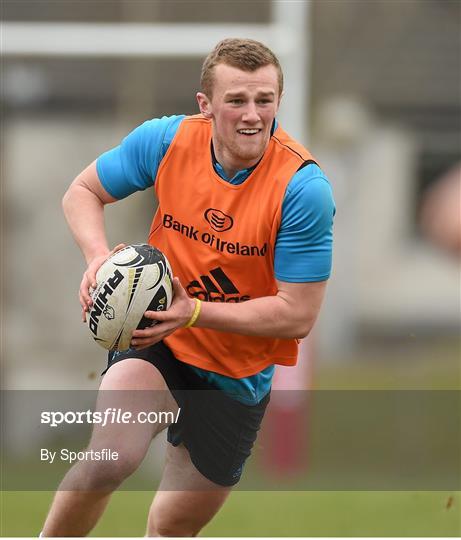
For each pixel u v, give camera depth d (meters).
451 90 58.44
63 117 49.50
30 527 25.16
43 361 42.62
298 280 15.13
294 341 16.75
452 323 57.97
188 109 48.50
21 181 48.78
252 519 26.88
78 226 16.19
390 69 57.81
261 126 14.51
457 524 26.61
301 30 32.16
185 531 17.78
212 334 16.23
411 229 59.19
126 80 48.19
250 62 14.38
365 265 57.88
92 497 15.52
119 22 43.12
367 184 57.62
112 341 15.01
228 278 15.70
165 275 14.95
